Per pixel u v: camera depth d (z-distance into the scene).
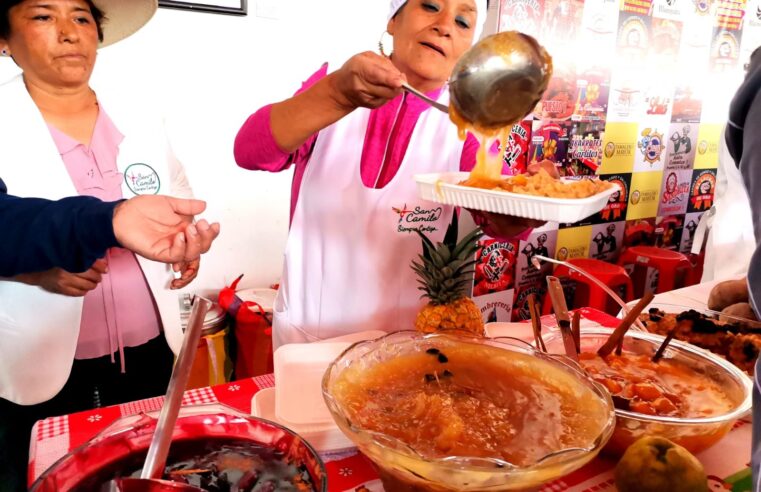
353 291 1.97
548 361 1.04
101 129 2.06
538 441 0.83
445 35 1.75
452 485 0.72
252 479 0.70
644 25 3.76
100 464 0.71
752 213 0.76
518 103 1.22
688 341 1.43
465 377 1.02
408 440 0.83
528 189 1.26
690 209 4.61
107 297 2.01
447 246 1.46
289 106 1.53
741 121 0.88
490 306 3.60
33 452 1.01
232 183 3.01
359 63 1.30
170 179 2.40
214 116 2.88
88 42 1.89
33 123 1.86
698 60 4.14
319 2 3.00
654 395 1.06
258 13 2.85
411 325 2.00
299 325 2.07
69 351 1.92
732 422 1.00
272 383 1.33
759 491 0.64
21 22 1.77
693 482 0.83
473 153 1.88
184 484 0.62
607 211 4.05
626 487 0.86
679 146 4.32
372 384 0.99
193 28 2.72
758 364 0.70
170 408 0.72
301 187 2.01
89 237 1.05
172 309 2.20
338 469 1.00
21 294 1.80
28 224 1.11
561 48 3.43
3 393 1.89
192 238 1.04
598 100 3.72
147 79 2.67
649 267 4.24
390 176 1.92
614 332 1.23
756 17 4.31
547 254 3.79
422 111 1.90
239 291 3.04
